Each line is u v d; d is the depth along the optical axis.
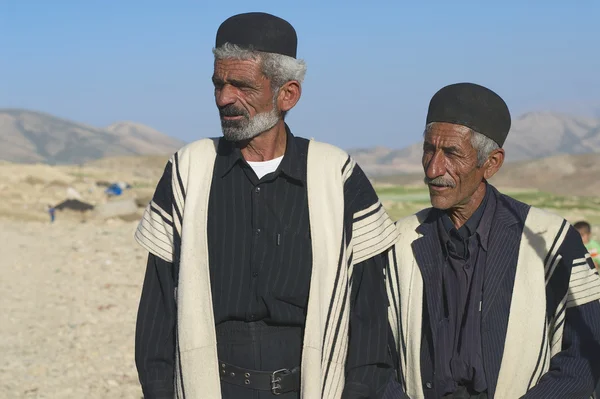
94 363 9.34
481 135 3.54
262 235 3.38
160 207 3.55
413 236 3.77
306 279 3.38
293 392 3.40
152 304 3.59
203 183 3.45
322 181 3.44
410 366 3.71
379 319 3.57
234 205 3.41
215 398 3.36
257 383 3.38
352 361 3.53
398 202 53.22
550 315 3.69
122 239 23.47
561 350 3.73
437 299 3.66
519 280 3.62
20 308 12.72
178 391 3.43
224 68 3.29
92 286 14.91
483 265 3.64
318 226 3.39
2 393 8.07
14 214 33.66
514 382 3.59
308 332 3.34
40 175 67.56
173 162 3.56
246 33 3.28
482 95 3.55
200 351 3.37
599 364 3.65
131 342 10.45
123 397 8.04
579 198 80.25
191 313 3.38
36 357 9.58
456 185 3.56
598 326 3.65
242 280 3.38
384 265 3.81
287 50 3.34
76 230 26.48
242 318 3.39
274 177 3.39
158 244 3.54
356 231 3.53
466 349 3.59
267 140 3.40
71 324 11.52
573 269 3.64
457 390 3.65
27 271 16.62
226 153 3.48
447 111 3.54
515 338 3.59
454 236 3.67
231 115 3.32
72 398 7.98
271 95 3.32
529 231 3.66
